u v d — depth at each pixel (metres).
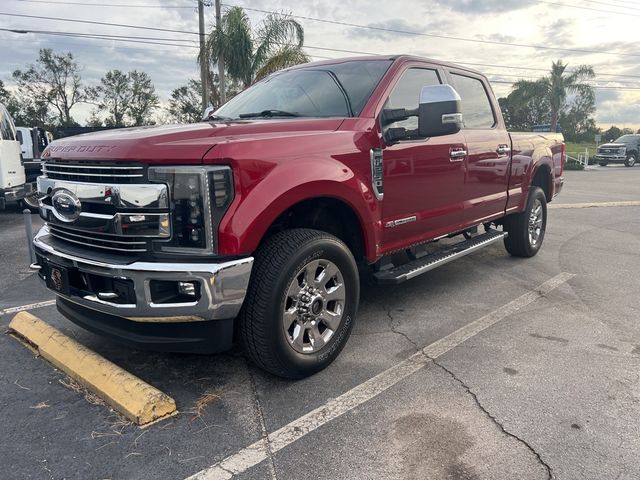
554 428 2.76
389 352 3.74
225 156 2.78
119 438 2.73
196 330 2.93
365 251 3.73
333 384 3.28
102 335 3.15
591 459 2.51
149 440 2.71
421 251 4.55
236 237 2.78
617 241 7.59
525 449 2.59
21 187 10.67
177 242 2.80
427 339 3.97
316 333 3.34
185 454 2.60
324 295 3.35
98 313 3.15
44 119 53.16
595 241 7.58
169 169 2.75
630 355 3.65
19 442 2.70
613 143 32.97
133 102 56.09
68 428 2.82
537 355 3.66
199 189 2.73
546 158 6.37
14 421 2.89
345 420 2.87
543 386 3.21
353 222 3.72
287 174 3.02
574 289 5.21
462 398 3.08
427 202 4.27
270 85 4.52
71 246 3.17
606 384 3.23
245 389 3.22
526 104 35.12
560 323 4.28
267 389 3.22
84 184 2.96
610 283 5.41
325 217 3.70
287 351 3.13
